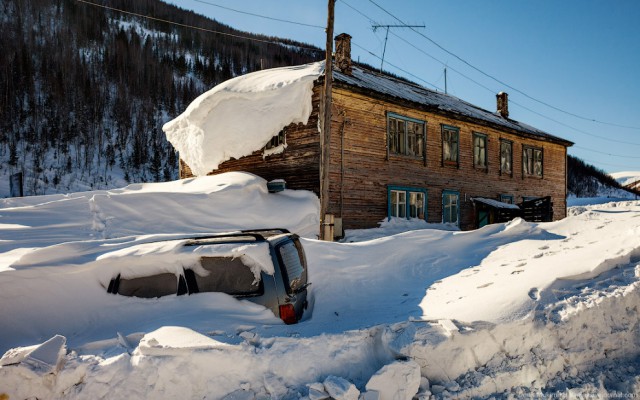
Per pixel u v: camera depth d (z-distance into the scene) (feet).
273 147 54.80
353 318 16.38
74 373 10.00
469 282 20.22
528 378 12.98
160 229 38.88
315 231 44.80
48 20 304.71
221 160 54.08
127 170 165.07
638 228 21.56
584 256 20.08
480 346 13.39
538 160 87.51
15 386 9.54
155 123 227.61
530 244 26.55
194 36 443.73
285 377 11.59
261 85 53.72
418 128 62.08
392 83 71.97
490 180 74.18
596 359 14.28
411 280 23.48
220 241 15.20
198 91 299.58
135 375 10.31
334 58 62.75
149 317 13.42
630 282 16.87
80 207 40.52
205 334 12.12
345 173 51.29
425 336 13.16
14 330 12.87
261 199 46.06
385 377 11.55
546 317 14.51
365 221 53.16
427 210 61.62
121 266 14.43
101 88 237.66
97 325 13.21
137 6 456.86
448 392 12.15
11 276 13.71
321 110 49.75
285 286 14.21
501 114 97.91
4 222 36.88
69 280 14.14
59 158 153.99
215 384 10.87
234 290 14.19
